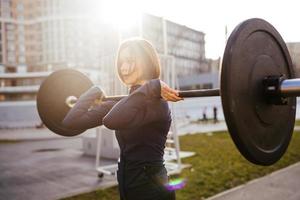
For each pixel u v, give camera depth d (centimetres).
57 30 8950
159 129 176
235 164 714
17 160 990
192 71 7312
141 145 175
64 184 619
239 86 127
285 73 156
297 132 1319
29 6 9250
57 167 818
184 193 507
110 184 586
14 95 6097
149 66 186
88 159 938
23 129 4012
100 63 718
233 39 125
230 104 123
